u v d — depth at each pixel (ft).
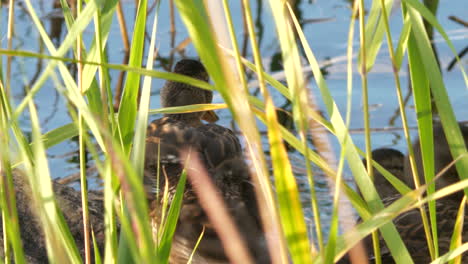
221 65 9.66
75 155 40.34
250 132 10.38
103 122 14.75
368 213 14.37
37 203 12.66
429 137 15.11
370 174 13.48
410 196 11.89
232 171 29.94
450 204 28.81
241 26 54.39
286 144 41.01
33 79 46.78
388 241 14.10
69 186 35.29
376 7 14.61
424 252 27.78
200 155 31.40
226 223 11.59
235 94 9.88
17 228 13.66
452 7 54.03
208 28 9.47
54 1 54.75
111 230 14.24
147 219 10.75
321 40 51.42
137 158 14.03
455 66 48.34
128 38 51.85
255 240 25.30
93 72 14.87
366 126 13.24
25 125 41.70
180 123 33.73
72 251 15.29
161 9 56.08
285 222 11.23
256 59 10.82
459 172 14.56
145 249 10.59
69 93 13.75
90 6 12.35
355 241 12.07
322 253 11.33
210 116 45.44
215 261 26.55
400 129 42.37
